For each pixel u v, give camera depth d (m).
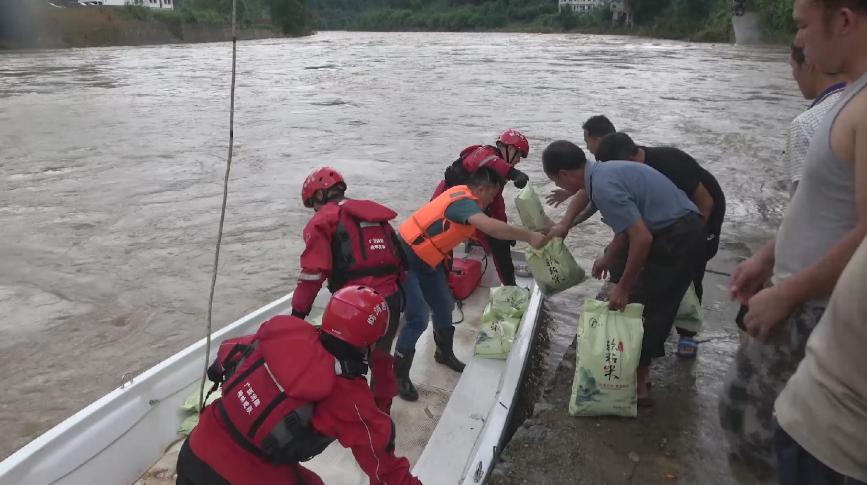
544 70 30.39
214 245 7.39
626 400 3.55
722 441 3.42
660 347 3.65
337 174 3.29
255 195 9.52
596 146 4.37
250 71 31.27
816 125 2.56
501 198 4.42
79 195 9.59
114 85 24.97
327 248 3.08
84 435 2.93
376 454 2.09
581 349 3.57
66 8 53.00
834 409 1.36
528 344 3.83
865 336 1.28
